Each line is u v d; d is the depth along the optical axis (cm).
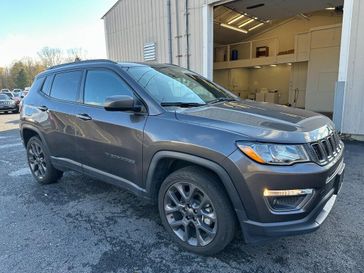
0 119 1483
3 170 489
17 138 829
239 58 1894
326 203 228
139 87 271
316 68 1384
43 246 254
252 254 238
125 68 295
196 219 236
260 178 196
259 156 196
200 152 215
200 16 882
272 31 1750
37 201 353
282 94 1875
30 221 301
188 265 226
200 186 226
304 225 203
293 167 196
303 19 1630
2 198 364
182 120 234
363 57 609
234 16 1372
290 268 220
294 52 1511
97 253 242
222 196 217
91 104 314
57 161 368
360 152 539
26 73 6512
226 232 219
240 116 234
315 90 1399
